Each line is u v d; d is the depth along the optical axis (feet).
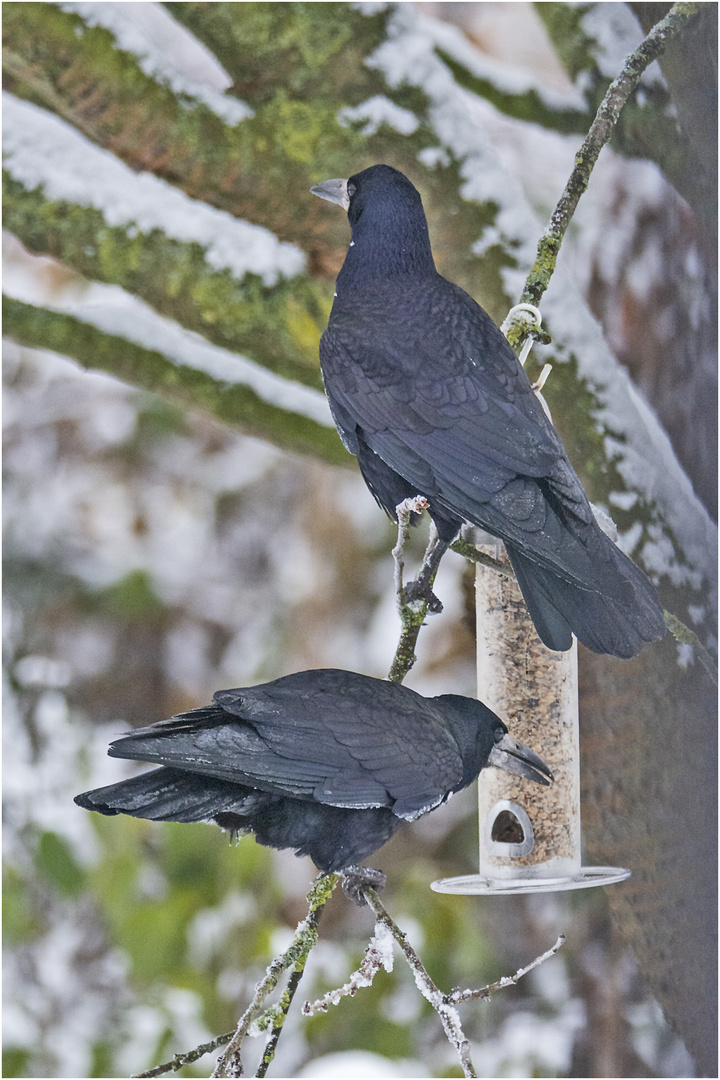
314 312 38.37
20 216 38.19
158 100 36.94
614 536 30.94
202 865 39.04
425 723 26.27
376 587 54.39
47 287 58.70
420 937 42.45
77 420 60.85
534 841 31.91
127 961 40.34
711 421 36.81
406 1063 41.88
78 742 50.24
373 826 25.58
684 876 34.53
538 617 25.54
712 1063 34.12
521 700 32.42
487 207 35.86
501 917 46.03
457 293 29.43
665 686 34.58
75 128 39.47
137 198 38.34
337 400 29.04
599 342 35.78
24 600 55.67
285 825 25.34
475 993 23.93
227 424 39.27
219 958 38.81
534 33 50.72
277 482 60.85
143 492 60.54
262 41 36.52
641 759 34.68
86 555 57.62
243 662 56.85
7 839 45.29
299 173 36.99
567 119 40.32
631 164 39.99
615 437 34.76
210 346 40.22
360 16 36.55
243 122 37.06
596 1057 43.88
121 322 39.45
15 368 61.05
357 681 26.30
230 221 38.65
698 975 34.37
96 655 55.83
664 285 38.32
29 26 36.37
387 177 30.14
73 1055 42.01
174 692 56.29
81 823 45.19
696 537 35.55
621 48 39.65
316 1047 40.78
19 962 43.52
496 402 27.61
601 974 44.75
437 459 27.45
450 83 37.09
